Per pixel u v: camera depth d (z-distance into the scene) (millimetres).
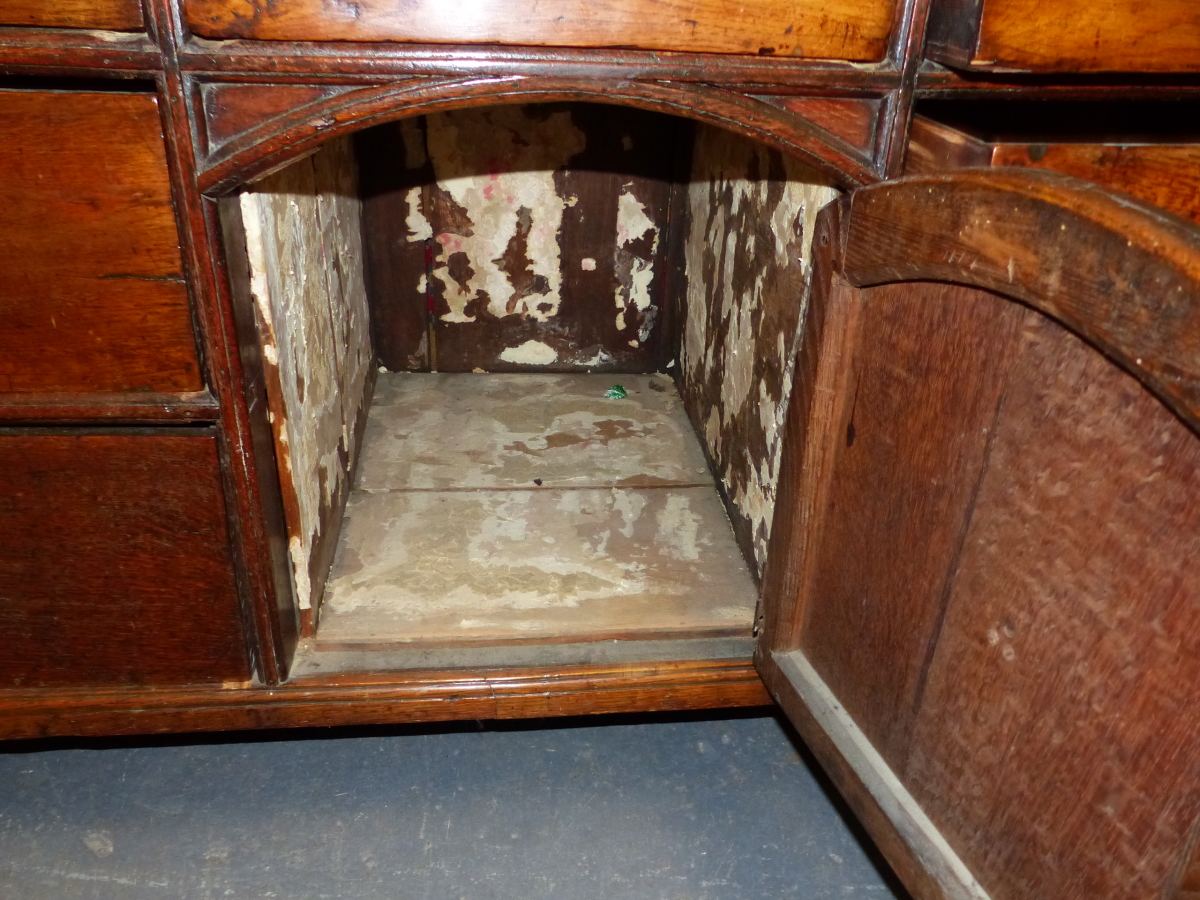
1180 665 609
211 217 894
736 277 1547
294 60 831
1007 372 739
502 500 1628
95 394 959
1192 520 589
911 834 900
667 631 1297
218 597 1095
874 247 883
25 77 824
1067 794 722
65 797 1231
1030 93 915
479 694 1196
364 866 1152
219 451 1004
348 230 1733
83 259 895
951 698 851
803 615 1137
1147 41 839
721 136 1644
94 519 1029
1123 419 633
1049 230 662
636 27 850
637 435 1884
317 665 1202
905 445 891
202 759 1302
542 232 1986
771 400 1333
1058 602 709
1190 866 618
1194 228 578
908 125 919
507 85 865
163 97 833
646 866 1173
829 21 864
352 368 1729
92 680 1146
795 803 1282
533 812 1244
